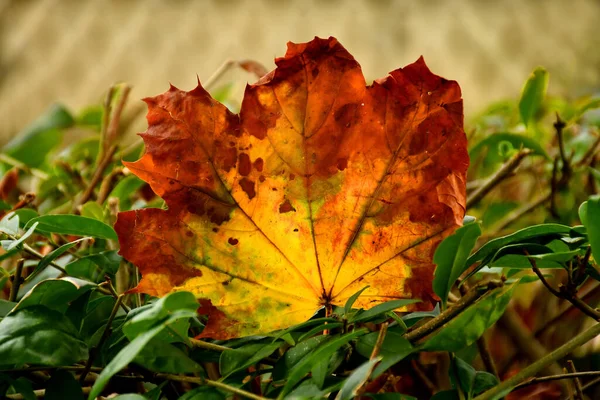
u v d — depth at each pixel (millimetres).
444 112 581
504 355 716
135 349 525
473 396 577
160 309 529
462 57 2867
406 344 555
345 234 588
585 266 578
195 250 579
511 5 2992
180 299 535
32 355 550
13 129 2867
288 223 586
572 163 773
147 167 575
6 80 3037
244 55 3072
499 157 814
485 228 785
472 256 588
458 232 550
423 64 582
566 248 608
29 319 559
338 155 585
